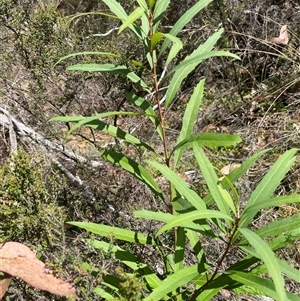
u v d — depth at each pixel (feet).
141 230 2.19
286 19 3.83
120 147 2.64
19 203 1.65
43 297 1.59
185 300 1.67
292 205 2.54
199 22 4.04
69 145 3.04
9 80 2.79
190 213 1.32
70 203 2.17
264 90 3.50
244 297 2.12
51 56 2.69
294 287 2.14
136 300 1.35
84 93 2.86
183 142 1.62
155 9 1.66
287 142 3.03
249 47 3.63
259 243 1.23
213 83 3.87
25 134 2.70
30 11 3.01
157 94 1.74
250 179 2.88
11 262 1.43
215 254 2.18
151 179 1.78
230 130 3.36
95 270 1.63
